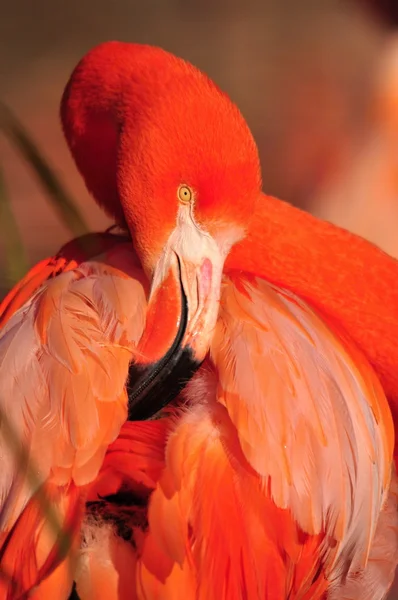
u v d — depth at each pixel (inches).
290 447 209.9
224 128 213.3
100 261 214.2
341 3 296.5
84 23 365.1
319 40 335.3
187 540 208.7
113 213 217.3
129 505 209.3
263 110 302.2
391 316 216.1
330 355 212.4
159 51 214.8
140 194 214.1
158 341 212.8
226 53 342.6
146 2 381.1
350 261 216.4
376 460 212.2
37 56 338.3
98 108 215.2
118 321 211.5
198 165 213.3
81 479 208.8
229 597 208.8
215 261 213.6
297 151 269.7
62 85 316.5
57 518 208.5
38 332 211.3
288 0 373.4
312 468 210.1
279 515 209.6
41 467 209.0
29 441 209.5
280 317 212.4
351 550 211.5
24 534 208.5
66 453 209.2
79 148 216.5
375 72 239.1
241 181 213.5
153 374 212.5
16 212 241.1
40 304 212.1
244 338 211.5
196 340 212.5
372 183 237.1
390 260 216.7
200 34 359.9
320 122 286.4
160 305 213.5
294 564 209.9
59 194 208.4
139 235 214.2
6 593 208.4
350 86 293.1
